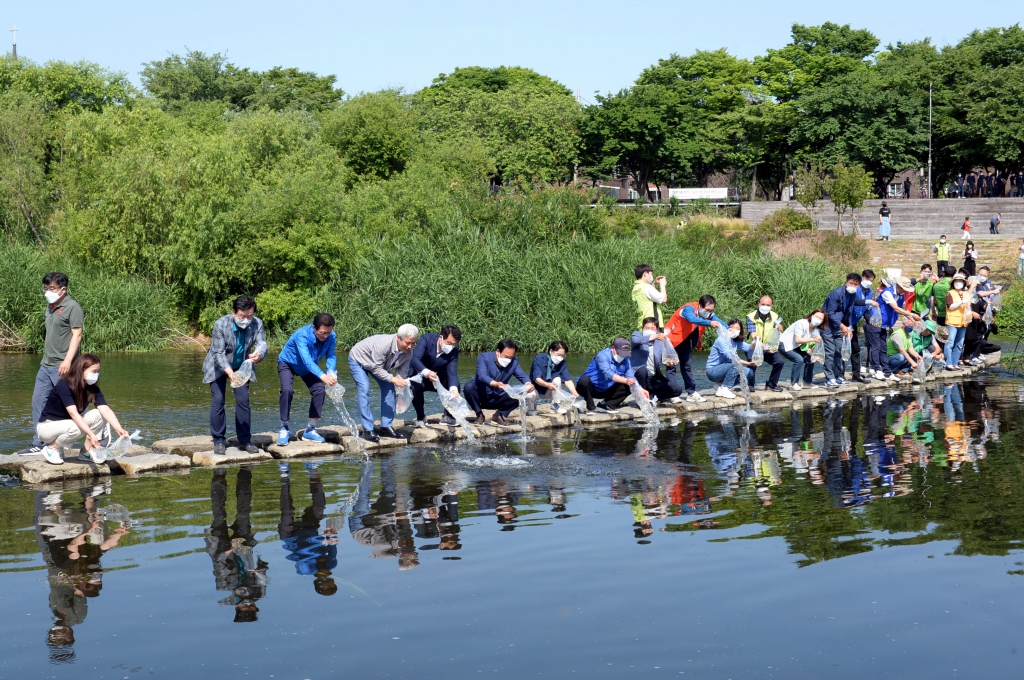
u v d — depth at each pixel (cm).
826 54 6250
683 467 937
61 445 911
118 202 2575
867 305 1584
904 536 677
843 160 5525
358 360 1062
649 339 1312
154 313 2428
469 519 732
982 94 5584
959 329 1762
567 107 5941
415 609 533
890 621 516
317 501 791
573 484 858
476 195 3011
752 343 1466
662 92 5988
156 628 507
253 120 3095
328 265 2577
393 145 3997
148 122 3088
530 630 503
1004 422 1217
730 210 5447
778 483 856
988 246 3988
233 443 1046
